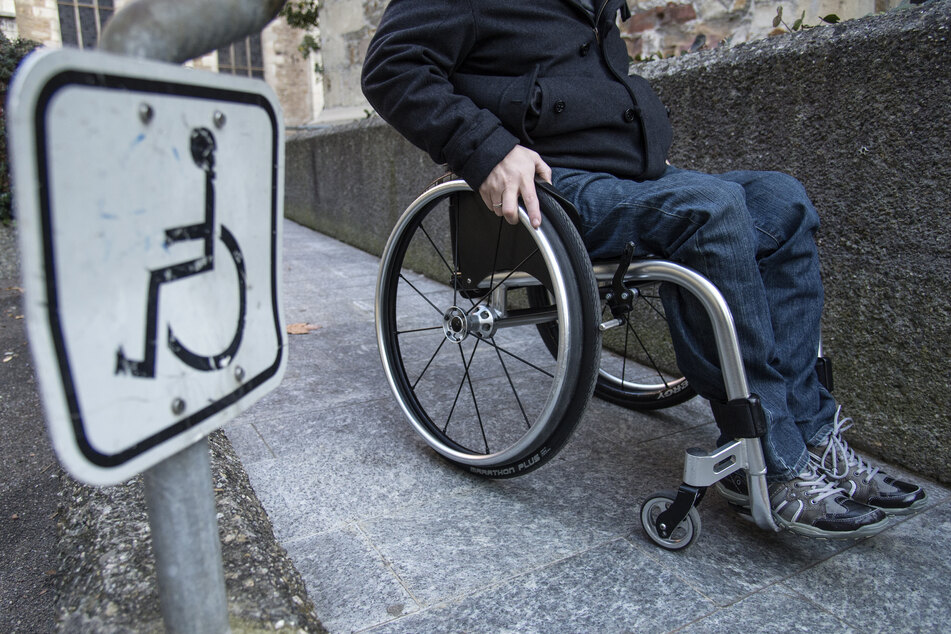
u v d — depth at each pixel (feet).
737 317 4.22
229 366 2.47
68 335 1.76
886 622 3.85
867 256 5.82
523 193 4.52
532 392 7.36
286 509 5.01
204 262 2.29
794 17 8.64
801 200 4.67
